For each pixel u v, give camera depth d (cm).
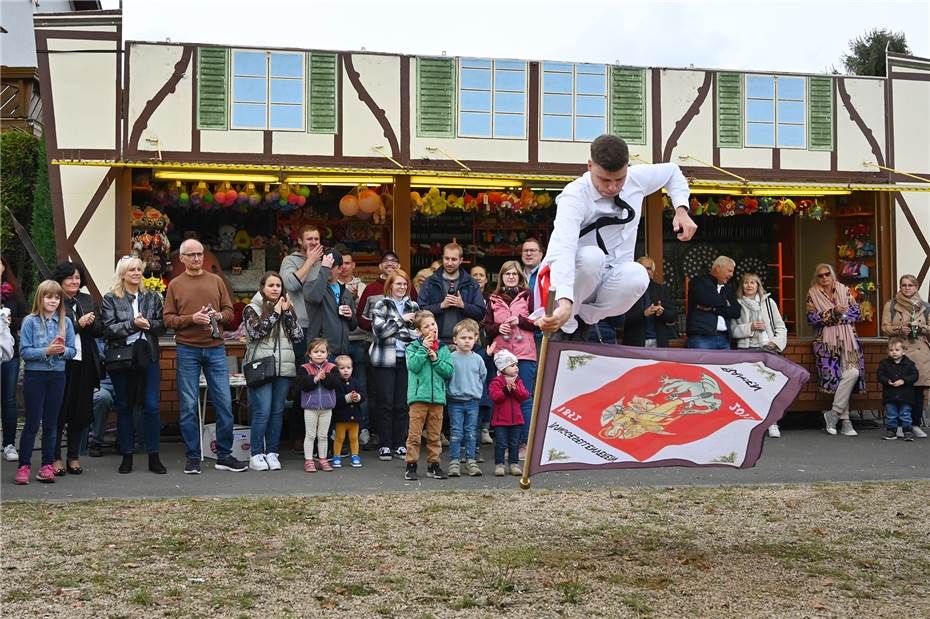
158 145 1104
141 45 1102
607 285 509
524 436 938
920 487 837
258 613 504
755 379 563
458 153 1180
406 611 509
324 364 904
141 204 1152
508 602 526
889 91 1298
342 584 552
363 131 1156
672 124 1236
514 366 877
